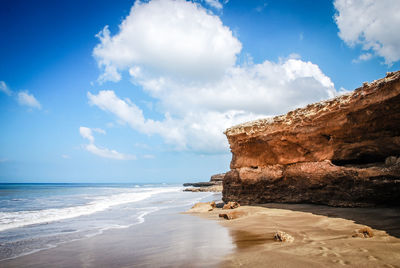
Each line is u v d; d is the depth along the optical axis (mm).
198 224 11070
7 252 7059
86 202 24734
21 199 29172
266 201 15422
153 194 40969
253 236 7844
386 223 7695
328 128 11797
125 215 14938
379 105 9398
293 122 13531
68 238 8797
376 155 10727
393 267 4383
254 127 16312
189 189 58094
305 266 4711
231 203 15664
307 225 8766
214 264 5254
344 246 5824
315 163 12656
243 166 17469
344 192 10984
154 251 6777
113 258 6281
